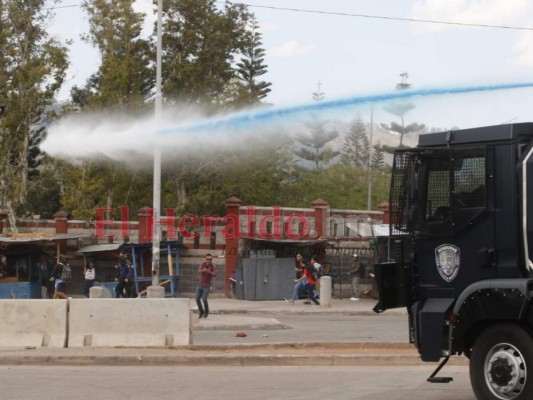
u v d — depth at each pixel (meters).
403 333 22.20
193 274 37.22
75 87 48.78
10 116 42.41
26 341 17.20
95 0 44.41
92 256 37.38
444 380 11.11
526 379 10.06
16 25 44.03
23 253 34.88
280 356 15.55
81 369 15.09
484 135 10.70
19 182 42.00
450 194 10.83
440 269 10.95
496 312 10.23
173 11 46.59
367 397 11.90
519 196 10.43
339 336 21.33
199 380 13.63
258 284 35.47
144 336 17.30
